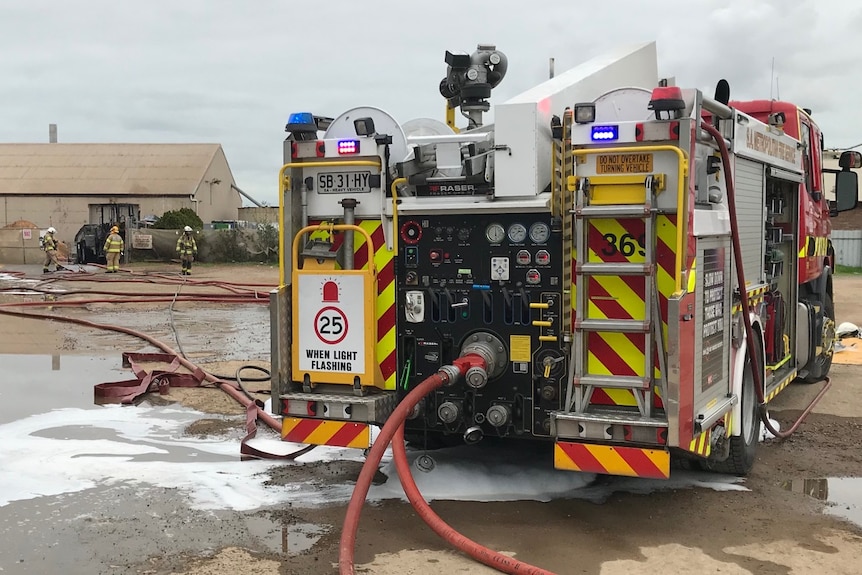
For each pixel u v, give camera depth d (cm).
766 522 488
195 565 419
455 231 509
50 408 777
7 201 5525
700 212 465
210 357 1091
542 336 489
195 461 608
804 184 792
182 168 5628
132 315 1605
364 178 520
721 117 527
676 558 433
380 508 504
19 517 486
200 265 3506
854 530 477
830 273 928
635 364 462
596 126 452
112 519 484
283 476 570
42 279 2473
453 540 428
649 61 641
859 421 747
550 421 483
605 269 457
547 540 455
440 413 509
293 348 528
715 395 505
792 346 778
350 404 503
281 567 418
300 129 517
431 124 661
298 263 532
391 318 523
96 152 5850
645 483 559
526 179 482
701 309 471
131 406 788
